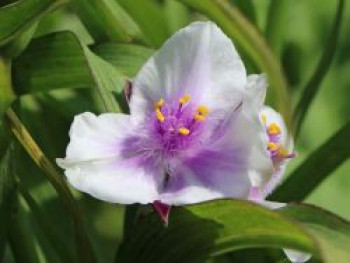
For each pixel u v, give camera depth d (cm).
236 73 21
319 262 21
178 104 21
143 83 21
